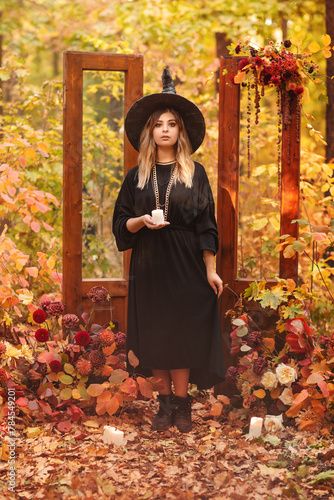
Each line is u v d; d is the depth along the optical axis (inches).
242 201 254.7
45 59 526.9
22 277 176.1
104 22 338.6
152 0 316.2
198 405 171.3
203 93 288.8
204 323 153.3
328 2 219.0
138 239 155.6
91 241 244.4
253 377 157.3
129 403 165.5
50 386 158.1
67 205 173.8
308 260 221.5
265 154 287.9
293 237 169.5
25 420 154.3
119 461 136.4
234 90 169.8
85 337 157.2
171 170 155.4
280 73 163.2
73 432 151.3
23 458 136.9
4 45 355.3
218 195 172.1
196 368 158.7
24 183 219.9
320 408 148.4
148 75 283.6
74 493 120.0
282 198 171.3
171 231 152.7
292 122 168.7
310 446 142.3
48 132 235.1
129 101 175.6
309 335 155.3
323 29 305.4
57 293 202.8
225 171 171.3
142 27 314.3
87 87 296.8
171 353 152.2
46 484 124.9
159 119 155.3
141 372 160.9
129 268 167.8
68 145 172.9
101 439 147.6
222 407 163.2
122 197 159.2
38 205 178.9
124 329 178.9
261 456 139.3
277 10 287.9
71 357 159.9
